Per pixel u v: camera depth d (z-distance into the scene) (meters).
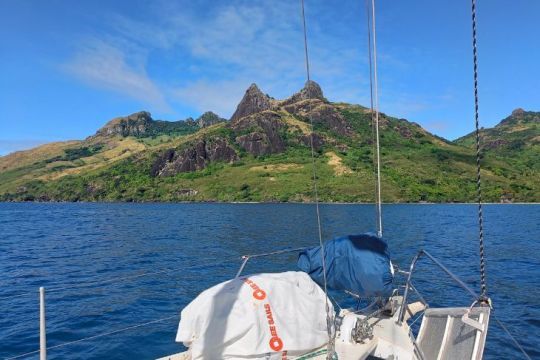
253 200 141.75
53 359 8.33
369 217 60.06
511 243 30.14
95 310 11.83
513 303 13.30
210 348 4.43
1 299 13.27
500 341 9.85
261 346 4.48
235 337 4.47
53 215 71.44
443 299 13.49
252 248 25.92
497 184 142.00
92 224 49.38
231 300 4.71
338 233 36.12
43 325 4.37
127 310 11.83
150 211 86.50
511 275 17.95
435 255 23.67
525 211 84.75
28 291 14.39
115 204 143.88
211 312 4.58
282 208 95.69
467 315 4.07
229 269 17.83
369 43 6.57
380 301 6.29
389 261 5.68
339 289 5.94
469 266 20.20
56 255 23.44
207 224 48.16
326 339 5.02
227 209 93.00
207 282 15.36
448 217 62.59
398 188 135.50
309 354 4.78
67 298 13.21
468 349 4.04
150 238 32.50
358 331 5.26
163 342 9.24
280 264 18.83
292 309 4.93
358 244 5.72
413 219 57.06
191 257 22.20
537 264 20.98
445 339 4.56
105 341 9.28
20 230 41.12
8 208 106.12
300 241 30.08
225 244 28.25
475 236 35.06
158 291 14.04
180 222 51.97
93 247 26.97
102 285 15.02
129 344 9.10
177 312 11.66
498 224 49.88
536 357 8.97
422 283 15.69
